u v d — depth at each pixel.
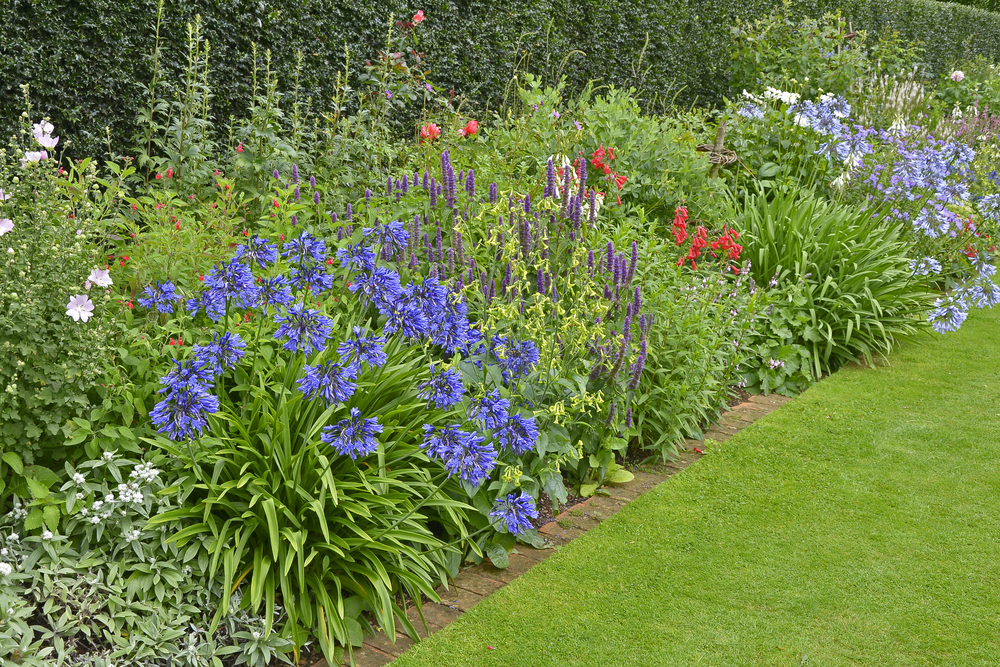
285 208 4.28
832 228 6.61
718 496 4.21
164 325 3.56
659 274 5.38
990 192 7.52
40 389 2.86
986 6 19.44
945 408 5.36
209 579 2.96
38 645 2.55
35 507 2.88
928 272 6.53
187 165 4.84
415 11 7.11
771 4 11.57
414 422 3.49
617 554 3.67
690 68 10.69
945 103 12.74
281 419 3.20
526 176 5.77
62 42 4.76
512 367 3.91
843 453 4.71
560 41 8.80
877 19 14.11
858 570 3.53
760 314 5.73
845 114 7.73
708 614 3.22
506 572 3.54
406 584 3.17
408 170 5.64
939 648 3.03
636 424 4.72
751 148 7.92
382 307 3.21
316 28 6.20
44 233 3.05
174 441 3.15
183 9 5.30
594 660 2.95
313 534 3.18
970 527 3.90
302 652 2.98
